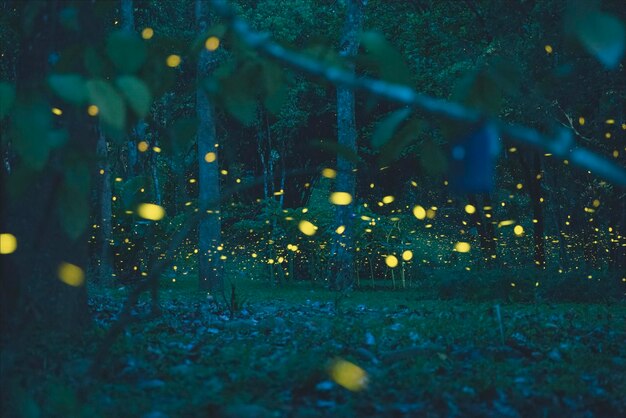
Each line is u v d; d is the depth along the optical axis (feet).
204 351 19.36
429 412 13.87
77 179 7.04
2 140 8.14
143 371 16.40
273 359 17.80
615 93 42.60
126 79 6.54
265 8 77.51
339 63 7.93
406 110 6.22
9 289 16.48
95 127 19.39
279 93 8.10
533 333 24.63
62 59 7.59
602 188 62.80
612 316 34.17
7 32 30.35
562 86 35.45
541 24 36.32
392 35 70.90
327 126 87.35
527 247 79.10
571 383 16.79
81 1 11.24
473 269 56.49
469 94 6.45
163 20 64.90
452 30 55.36
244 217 85.87
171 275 64.18
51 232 19.60
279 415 13.05
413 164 82.33
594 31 4.65
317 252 68.85
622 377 18.30
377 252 65.31
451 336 22.68
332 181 89.92
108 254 53.93
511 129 5.08
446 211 91.09
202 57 50.42
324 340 21.83
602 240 67.00
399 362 18.10
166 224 59.41
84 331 20.35
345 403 14.16
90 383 14.03
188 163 81.97
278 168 87.04
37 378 14.64
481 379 16.38
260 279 71.77
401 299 49.16
